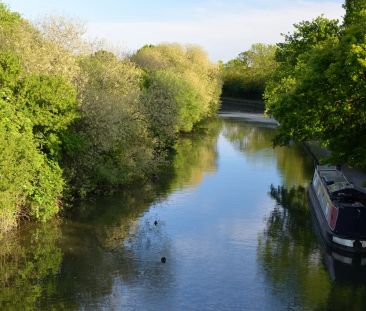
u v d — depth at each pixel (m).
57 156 29.78
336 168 36.34
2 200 24.84
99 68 42.06
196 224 29.66
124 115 36.25
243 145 62.53
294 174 45.25
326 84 25.38
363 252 25.02
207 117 92.94
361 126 25.58
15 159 25.52
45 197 28.12
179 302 19.55
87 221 29.45
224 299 19.95
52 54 35.69
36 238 26.22
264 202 35.34
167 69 71.31
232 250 25.55
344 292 20.89
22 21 41.94
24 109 28.28
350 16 39.94
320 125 26.78
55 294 19.88
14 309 18.50
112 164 37.00
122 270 22.53
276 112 26.89
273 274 22.61
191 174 43.94
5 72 27.95
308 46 47.44
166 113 53.38
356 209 25.55
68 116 30.08
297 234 28.56
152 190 37.53
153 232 27.92
